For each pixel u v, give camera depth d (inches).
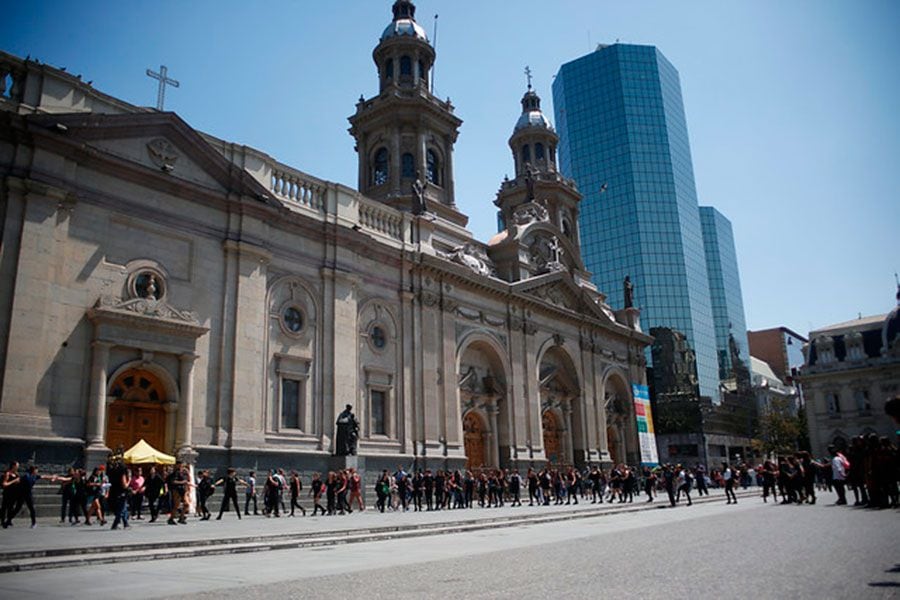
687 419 3890.3
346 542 724.7
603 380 2390.5
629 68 5265.8
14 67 1077.8
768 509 1072.2
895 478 897.5
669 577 384.8
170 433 1139.3
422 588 380.8
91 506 909.2
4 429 951.0
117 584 427.2
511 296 1966.0
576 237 2704.2
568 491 1604.3
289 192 1466.5
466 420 1819.6
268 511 1102.4
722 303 6200.8
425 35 2379.4
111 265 1125.7
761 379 5989.2
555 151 2810.0
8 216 1010.1
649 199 4958.2
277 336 1354.6
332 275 1476.4
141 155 1198.9
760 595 314.7
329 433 1396.4
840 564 403.9
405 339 1632.6
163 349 1139.9
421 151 2199.8
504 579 404.5
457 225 2182.6
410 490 1453.0
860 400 3380.9
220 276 1277.1
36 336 1006.4
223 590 393.1
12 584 433.1
